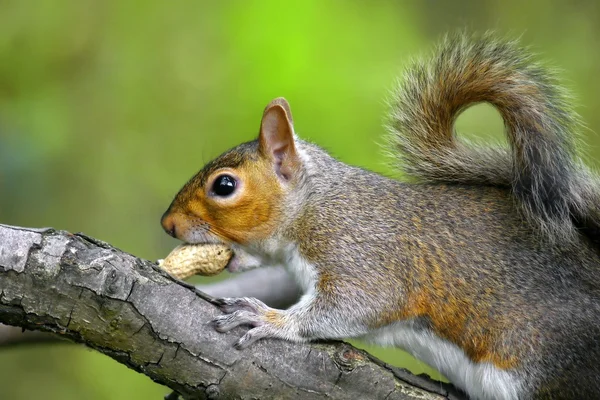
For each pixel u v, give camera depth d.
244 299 7.98
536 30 18.72
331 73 16.27
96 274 7.12
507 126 9.35
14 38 16.44
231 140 15.96
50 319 7.10
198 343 7.42
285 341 7.85
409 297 8.80
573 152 9.27
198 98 16.56
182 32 17.11
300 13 17.00
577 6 18.84
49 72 16.42
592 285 8.68
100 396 14.73
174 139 16.36
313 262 9.02
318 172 9.47
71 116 16.23
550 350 8.44
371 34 17.31
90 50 16.81
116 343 7.25
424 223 9.08
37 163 15.55
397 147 10.07
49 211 15.50
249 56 16.58
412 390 7.99
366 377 7.80
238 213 9.16
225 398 7.55
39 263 7.02
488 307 8.64
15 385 14.79
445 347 8.80
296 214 9.24
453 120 9.86
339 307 8.67
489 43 9.80
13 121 15.73
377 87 15.98
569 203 9.08
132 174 16.11
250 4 17.14
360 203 9.23
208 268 9.26
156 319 7.28
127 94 16.58
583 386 8.40
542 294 8.63
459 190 9.45
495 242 8.91
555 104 9.29
